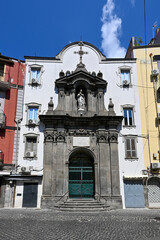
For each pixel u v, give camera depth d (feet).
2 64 76.38
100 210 55.01
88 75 75.61
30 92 75.10
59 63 79.20
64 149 68.23
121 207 63.16
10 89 74.18
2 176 64.64
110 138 69.67
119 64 80.18
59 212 52.47
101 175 65.82
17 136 69.15
